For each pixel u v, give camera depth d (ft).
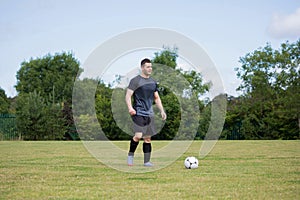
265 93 101.30
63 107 80.74
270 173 18.69
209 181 16.33
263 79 103.86
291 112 85.61
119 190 14.28
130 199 12.66
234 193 13.57
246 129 85.46
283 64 104.58
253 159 25.70
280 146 40.16
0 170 20.06
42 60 136.98
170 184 15.62
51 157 27.66
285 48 106.01
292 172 19.01
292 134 86.89
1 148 38.37
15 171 19.67
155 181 16.44
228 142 50.29
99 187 14.94
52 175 18.25
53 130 77.41
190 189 14.43
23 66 138.51
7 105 113.60
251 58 107.86
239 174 18.39
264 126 86.48
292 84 96.53
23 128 75.66
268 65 106.32
